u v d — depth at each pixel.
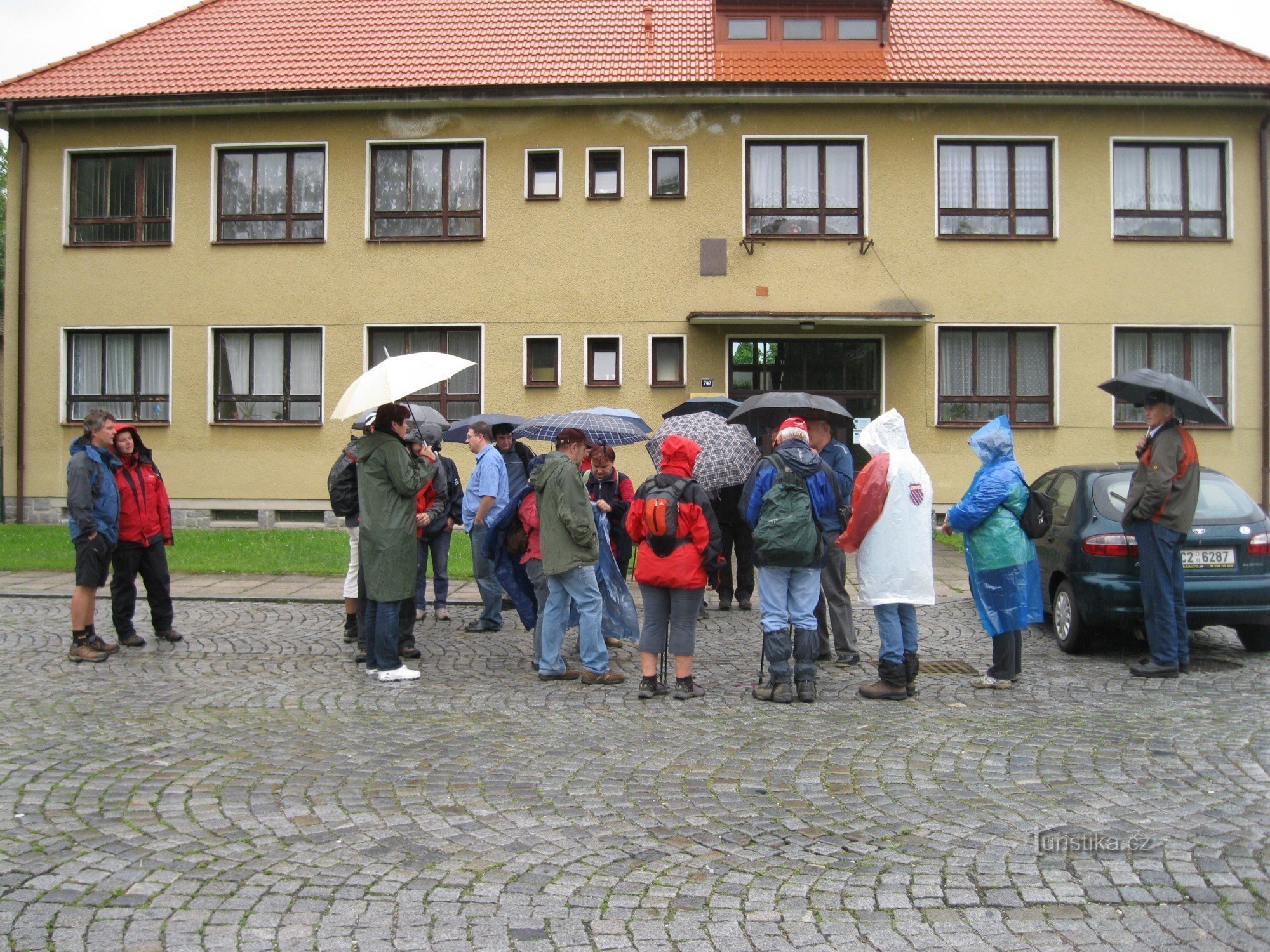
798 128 18.14
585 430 9.69
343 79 18.53
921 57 18.77
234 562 13.70
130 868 4.09
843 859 4.21
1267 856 4.20
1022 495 7.27
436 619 10.45
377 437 7.60
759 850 4.31
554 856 4.25
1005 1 20.91
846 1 19.09
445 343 18.64
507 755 5.71
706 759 5.62
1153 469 7.56
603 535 7.93
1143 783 5.16
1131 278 18.11
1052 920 3.63
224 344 19.00
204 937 3.51
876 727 6.27
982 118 18.12
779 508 6.80
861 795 5.02
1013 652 7.29
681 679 7.07
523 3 21.00
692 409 11.52
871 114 18.12
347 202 18.62
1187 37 19.25
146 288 18.88
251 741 5.96
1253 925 3.58
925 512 6.96
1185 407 7.85
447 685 7.47
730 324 17.84
